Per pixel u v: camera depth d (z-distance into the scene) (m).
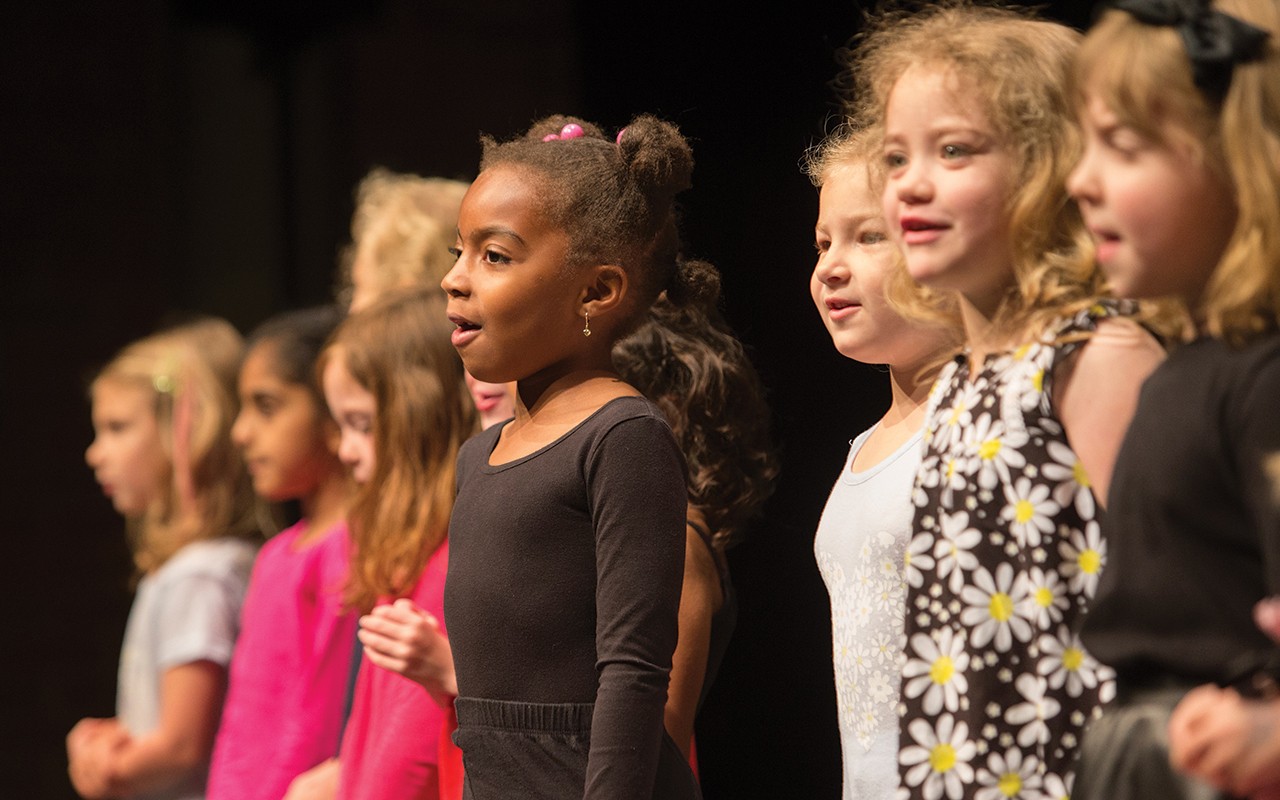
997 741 2.33
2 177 8.77
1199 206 2.06
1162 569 2.04
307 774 4.27
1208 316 2.06
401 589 3.81
